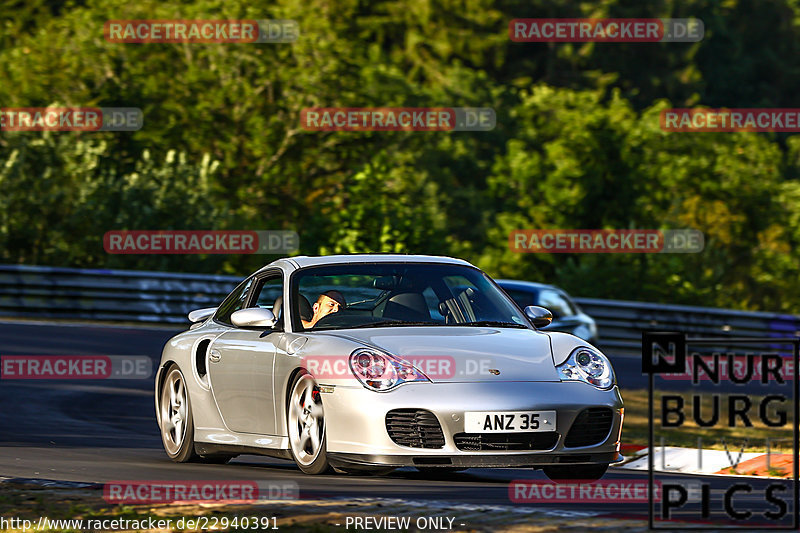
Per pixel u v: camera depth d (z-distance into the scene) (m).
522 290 79.19
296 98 133.75
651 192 154.75
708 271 130.50
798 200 161.25
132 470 30.08
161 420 34.81
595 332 80.62
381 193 110.00
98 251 108.12
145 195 111.12
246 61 134.00
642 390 62.75
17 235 106.44
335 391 27.86
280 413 29.78
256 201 134.00
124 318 86.62
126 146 129.38
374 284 32.34
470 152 172.75
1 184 106.88
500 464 27.06
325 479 27.83
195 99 132.75
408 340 28.84
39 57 131.12
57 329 76.12
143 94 130.50
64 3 176.50
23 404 47.69
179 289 88.44
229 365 31.75
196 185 115.31
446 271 32.84
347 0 193.75
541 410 27.33
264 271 33.69
